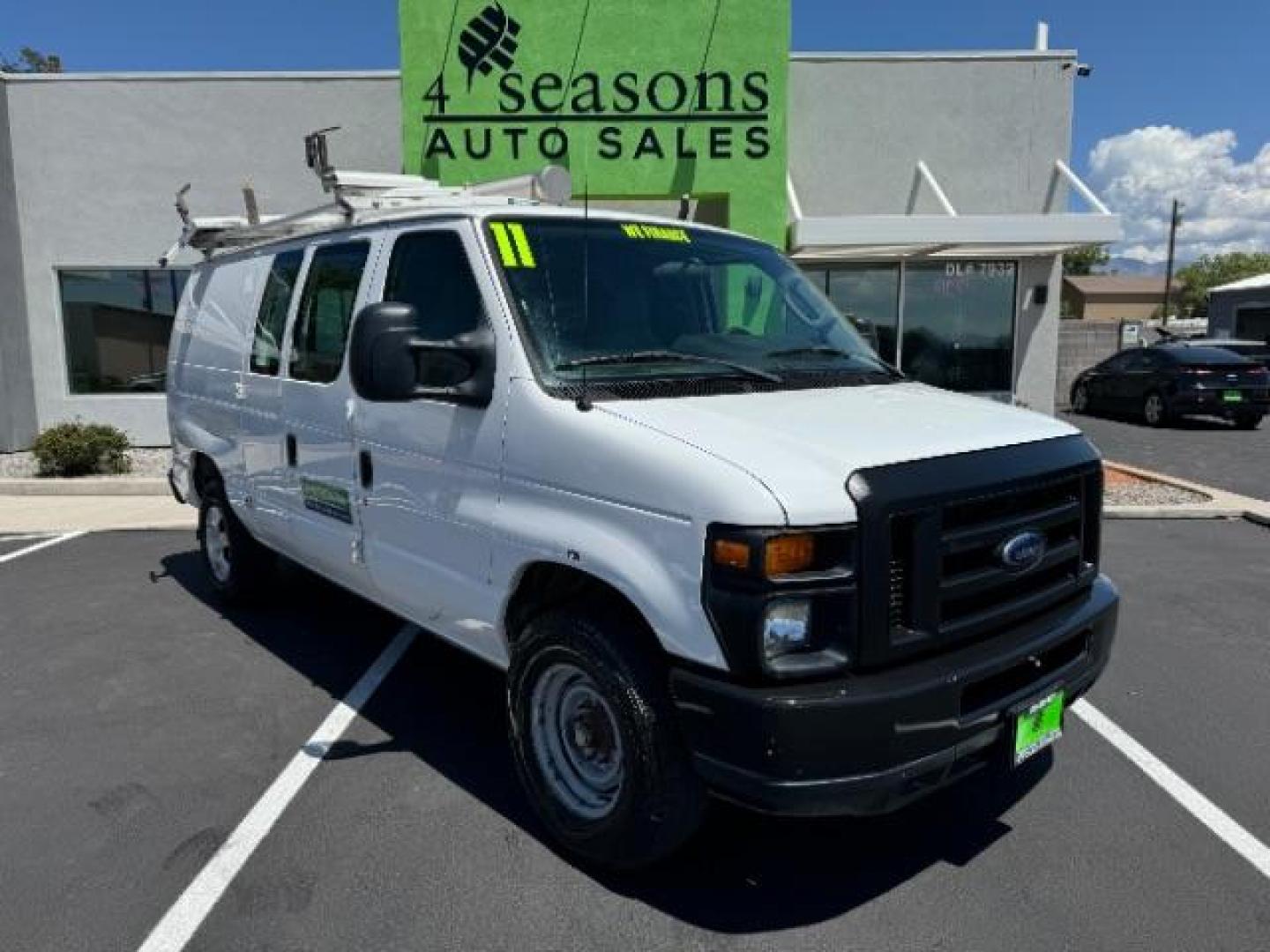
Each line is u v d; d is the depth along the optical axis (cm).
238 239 579
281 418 486
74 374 1356
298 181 1320
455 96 1144
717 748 273
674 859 338
